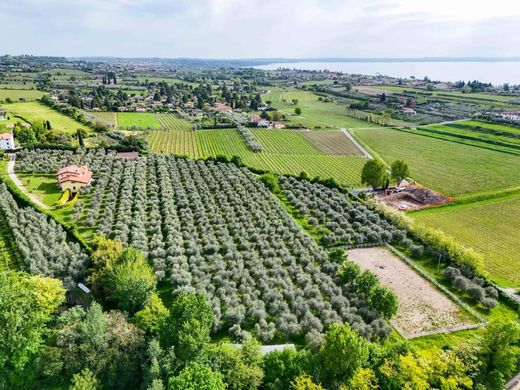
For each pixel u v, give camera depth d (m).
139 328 57.38
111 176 133.75
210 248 90.19
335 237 99.00
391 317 69.69
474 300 76.12
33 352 52.75
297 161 176.38
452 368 51.81
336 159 181.50
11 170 136.88
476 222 113.56
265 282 77.69
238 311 67.12
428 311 72.75
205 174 140.25
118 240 88.44
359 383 47.84
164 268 81.62
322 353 51.44
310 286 76.94
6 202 105.12
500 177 154.75
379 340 64.19
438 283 81.38
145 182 130.38
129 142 172.88
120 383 49.50
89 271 76.50
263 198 121.69
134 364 50.62
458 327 68.56
